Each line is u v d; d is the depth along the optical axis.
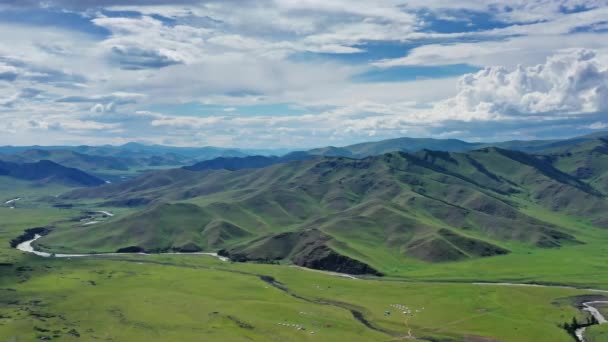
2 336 197.25
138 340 197.50
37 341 193.25
